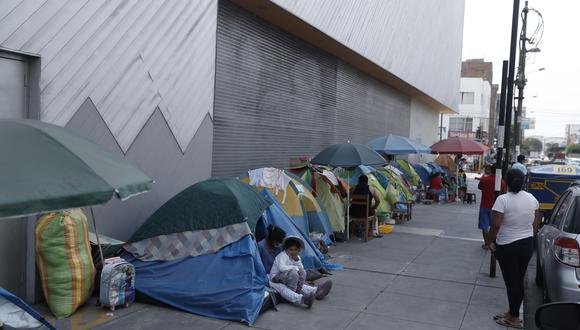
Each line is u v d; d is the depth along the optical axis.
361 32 16.45
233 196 7.09
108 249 7.00
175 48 8.54
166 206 7.26
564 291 6.10
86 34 6.86
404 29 21.52
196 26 9.02
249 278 6.53
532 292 8.43
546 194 12.77
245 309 6.24
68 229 6.07
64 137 3.93
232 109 11.27
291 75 13.94
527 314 7.19
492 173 11.10
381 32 18.48
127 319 6.10
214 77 9.73
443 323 6.50
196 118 9.14
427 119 33.28
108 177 3.65
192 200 7.18
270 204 8.00
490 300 7.54
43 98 6.33
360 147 11.48
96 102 7.08
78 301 6.16
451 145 21.56
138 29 7.73
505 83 9.73
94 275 6.42
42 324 3.17
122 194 3.66
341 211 11.27
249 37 11.83
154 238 7.06
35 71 6.29
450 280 8.59
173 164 8.64
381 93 22.55
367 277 8.64
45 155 3.49
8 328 3.00
